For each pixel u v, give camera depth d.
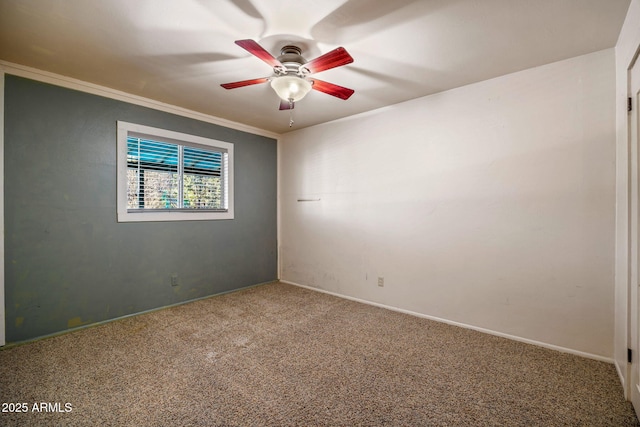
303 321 2.91
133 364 2.09
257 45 1.68
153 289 3.18
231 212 3.89
